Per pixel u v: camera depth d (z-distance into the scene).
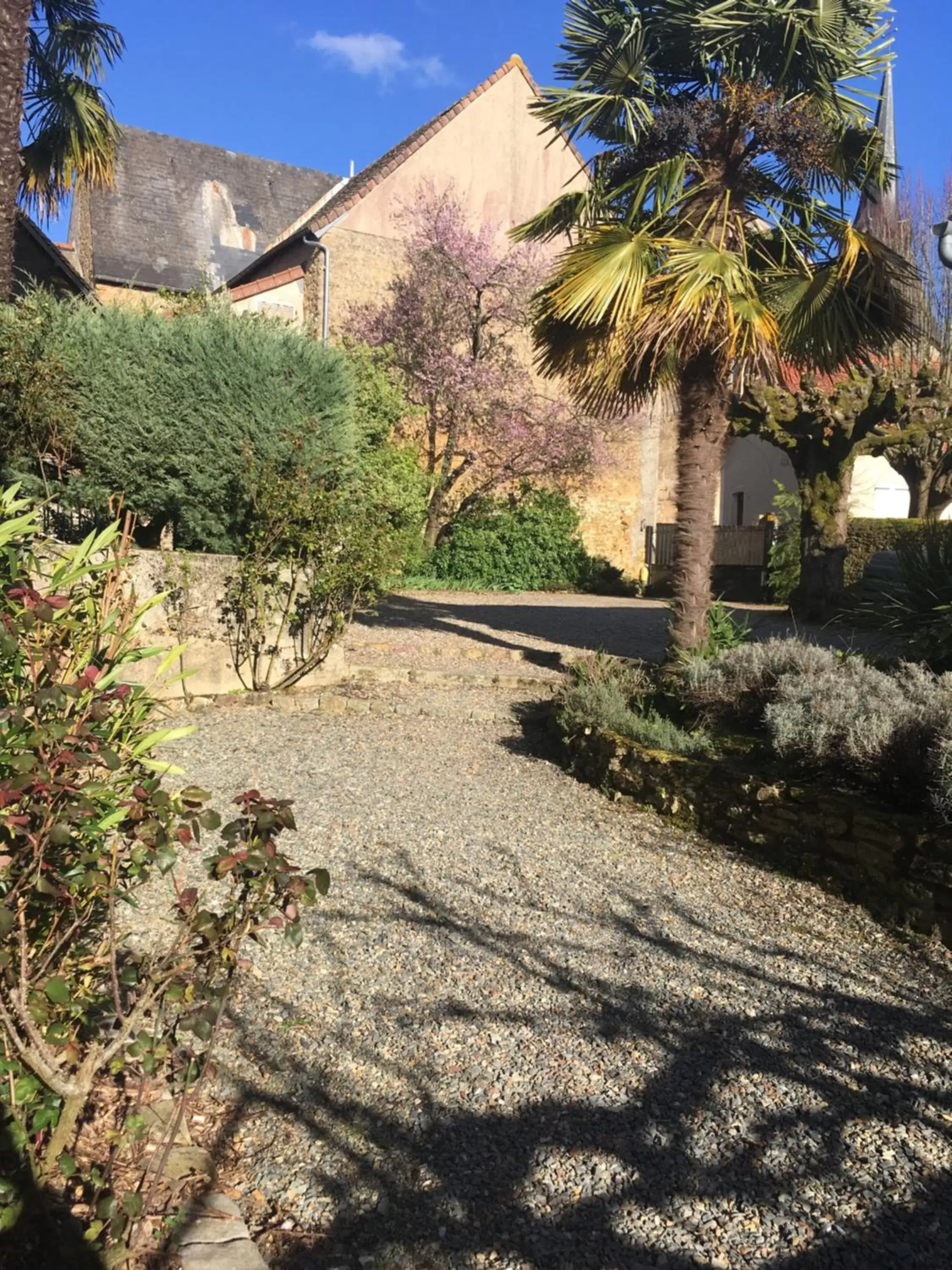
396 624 11.25
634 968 3.71
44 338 7.57
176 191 27.22
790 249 7.83
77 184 14.54
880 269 7.06
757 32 7.04
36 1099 2.04
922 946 4.02
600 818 5.55
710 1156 2.59
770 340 6.60
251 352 7.82
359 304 18.11
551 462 18.03
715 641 7.59
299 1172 2.47
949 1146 2.66
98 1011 2.72
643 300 6.72
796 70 7.23
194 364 7.64
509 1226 2.31
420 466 17.08
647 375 7.77
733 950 3.91
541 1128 2.68
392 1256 2.21
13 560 2.31
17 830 1.72
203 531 7.93
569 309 6.75
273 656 7.99
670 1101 2.83
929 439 14.99
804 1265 2.22
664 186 7.27
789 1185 2.48
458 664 9.31
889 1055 3.13
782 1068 3.03
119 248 25.05
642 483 21.25
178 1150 2.44
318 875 1.97
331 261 18.05
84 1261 1.94
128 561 2.50
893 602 6.93
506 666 9.33
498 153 19.50
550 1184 2.46
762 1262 2.23
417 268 17.31
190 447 7.67
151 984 2.03
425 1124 2.69
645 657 9.34
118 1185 2.22
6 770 1.85
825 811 4.66
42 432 7.46
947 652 6.06
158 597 2.55
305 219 26.09
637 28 7.18
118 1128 2.44
